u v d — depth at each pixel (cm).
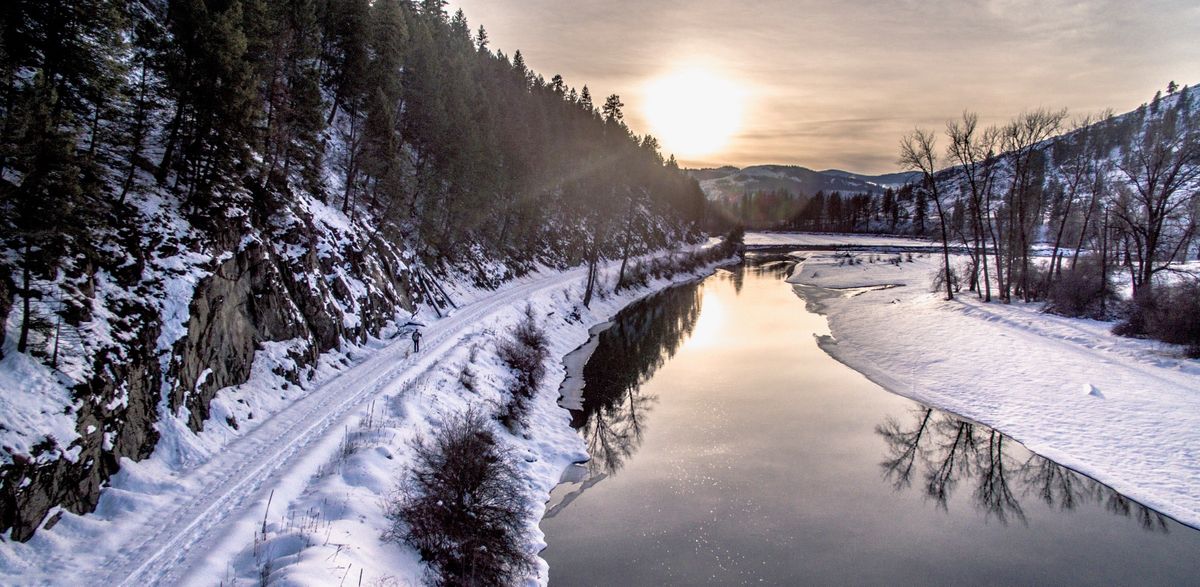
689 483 1897
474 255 4750
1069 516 1711
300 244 2356
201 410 1596
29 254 1223
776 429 2364
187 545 1111
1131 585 1386
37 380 1181
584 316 4647
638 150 12144
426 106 4203
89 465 1208
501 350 2886
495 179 5175
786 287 6944
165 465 1402
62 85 1522
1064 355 2941
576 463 2044
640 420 2461
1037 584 1391
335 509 1282
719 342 3972
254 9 2286
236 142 2033
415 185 4031
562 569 1420
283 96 2583
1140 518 1695
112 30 1581
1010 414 2431
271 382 1914
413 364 2406
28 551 1027
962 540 1588
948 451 2155
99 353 1323
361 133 3628
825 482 1914
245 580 1000
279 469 1448
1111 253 4278
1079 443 2123
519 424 2209
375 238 3284
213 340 1712
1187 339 2742
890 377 3053
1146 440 2041
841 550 1529
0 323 1190
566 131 9125
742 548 1530
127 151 1838
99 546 1091
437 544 1238
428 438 1772
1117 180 4022
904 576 1422
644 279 6769
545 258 6216
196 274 1703
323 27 3628
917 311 4403
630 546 1529
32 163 1208
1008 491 1861
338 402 1941
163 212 1747
